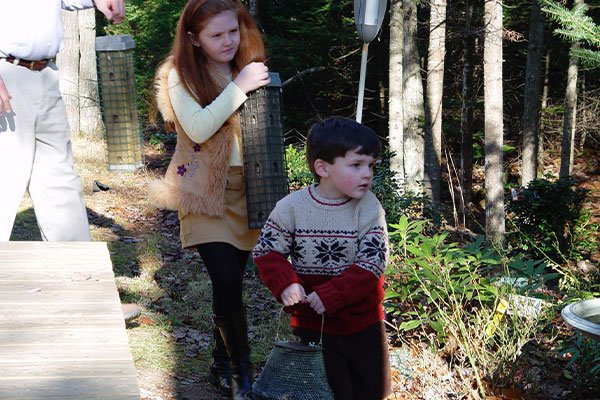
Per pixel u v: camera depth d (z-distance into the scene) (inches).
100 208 376.5
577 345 194.4
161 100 151.6
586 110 995.9
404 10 670.5
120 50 223.9
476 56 926.4
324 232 125.6
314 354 114.3
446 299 206.5
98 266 119.4
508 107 1031.0
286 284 121.9
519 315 199.6
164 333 204.4
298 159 442.3
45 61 168.6
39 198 173.8
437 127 724.0
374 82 984.9
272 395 113.5
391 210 350.0
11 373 82.7
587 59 231.5
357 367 127.5
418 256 215.6
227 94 146.3
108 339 92.4
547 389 185.6
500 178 595.5
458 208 908.0
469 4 772.6
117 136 228.1
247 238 155.6
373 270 122.6
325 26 805.9
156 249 295.7
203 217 150.9
